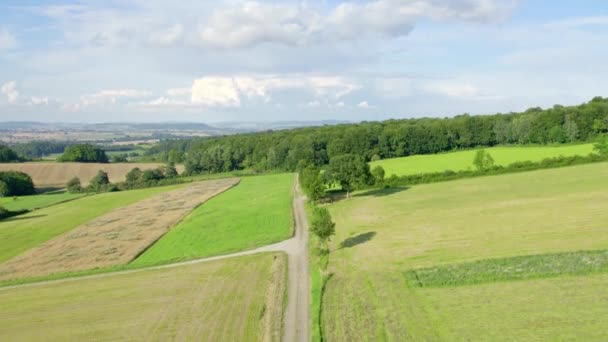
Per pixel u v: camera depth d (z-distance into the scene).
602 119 130.12
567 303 31.53
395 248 50.44
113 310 40.69
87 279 52.62
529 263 39.62
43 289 50.12
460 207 68.25
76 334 36.25
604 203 59.53
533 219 55.59
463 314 31.80
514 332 28.48
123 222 87.00
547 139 136.38
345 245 54.34
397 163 130.38
